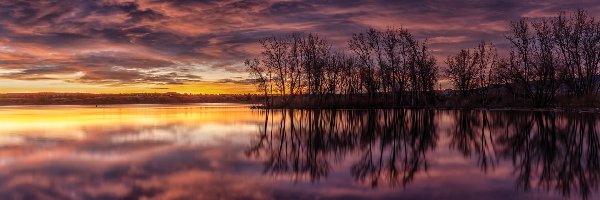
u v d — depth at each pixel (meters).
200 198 13.59
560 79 67.31
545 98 67.81
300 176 17.00
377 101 85.81
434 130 37.78
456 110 71.69
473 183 15.77
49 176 16.86
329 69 87.69
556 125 40.28
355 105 84.25
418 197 13.78
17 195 13.95
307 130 38.62
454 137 32.16
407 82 86.75
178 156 22.27
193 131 37.41
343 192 14.41
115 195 13.95
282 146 27.28
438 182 15.95
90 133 35.25
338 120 50.81
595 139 29.86
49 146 26.31
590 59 66.06
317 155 23.28
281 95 95.56
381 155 23.33
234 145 27.36
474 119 50.00
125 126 42.97
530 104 71.12
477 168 18.94
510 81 73.31
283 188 14.91
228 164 19.86
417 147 26.58
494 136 32.44
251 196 13.84
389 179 16.48
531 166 19.45
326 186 15.24
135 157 21.84
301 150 25.41
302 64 90.00
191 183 15.64
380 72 86.69
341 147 26.86
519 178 16.69
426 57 85.81
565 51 67.31
